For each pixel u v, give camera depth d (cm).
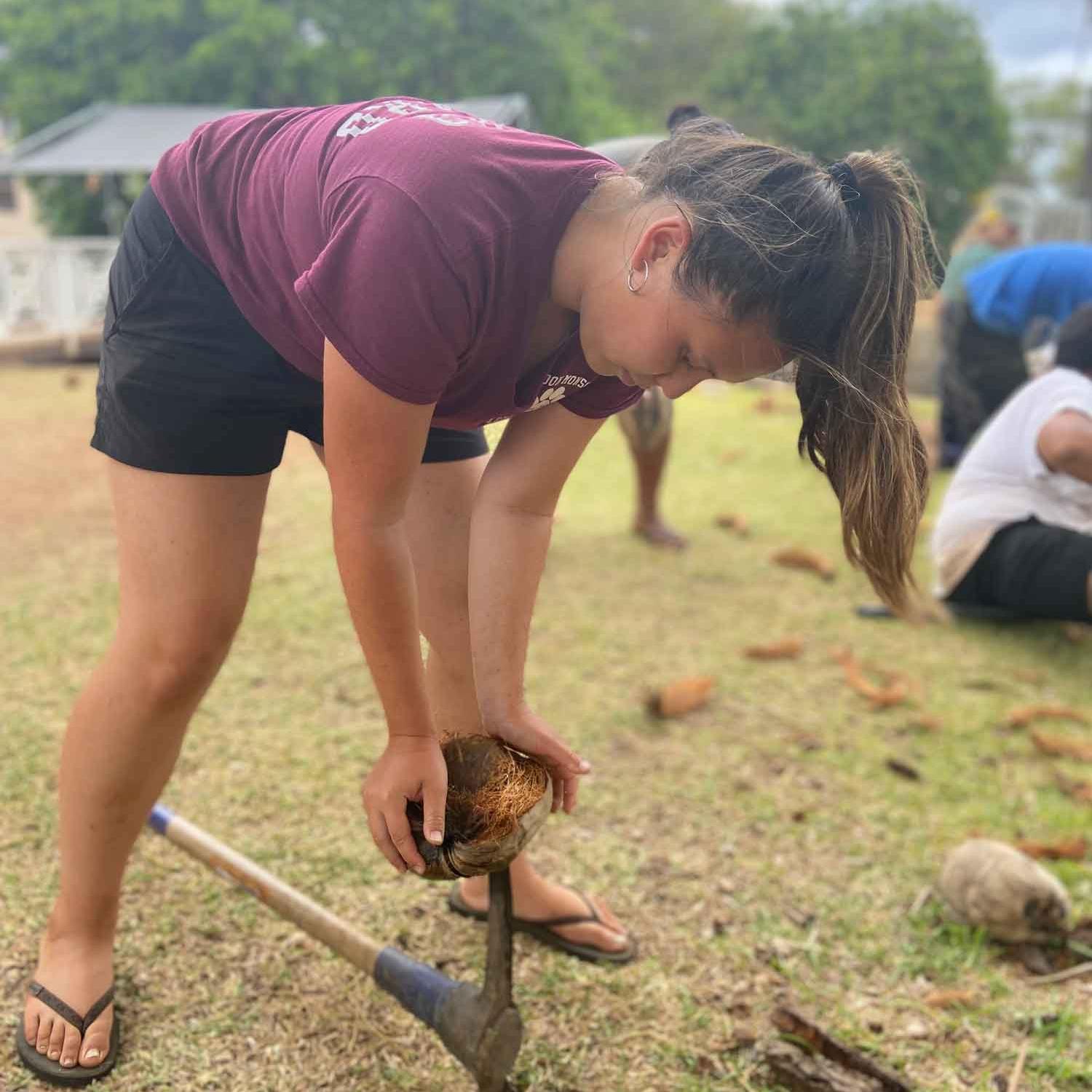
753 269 101
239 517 142
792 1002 175
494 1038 141
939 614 355
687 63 3950
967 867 195
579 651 312
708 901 200
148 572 140
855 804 237
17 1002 163
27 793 217
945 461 547
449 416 131
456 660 168
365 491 115
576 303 117
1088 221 1464
